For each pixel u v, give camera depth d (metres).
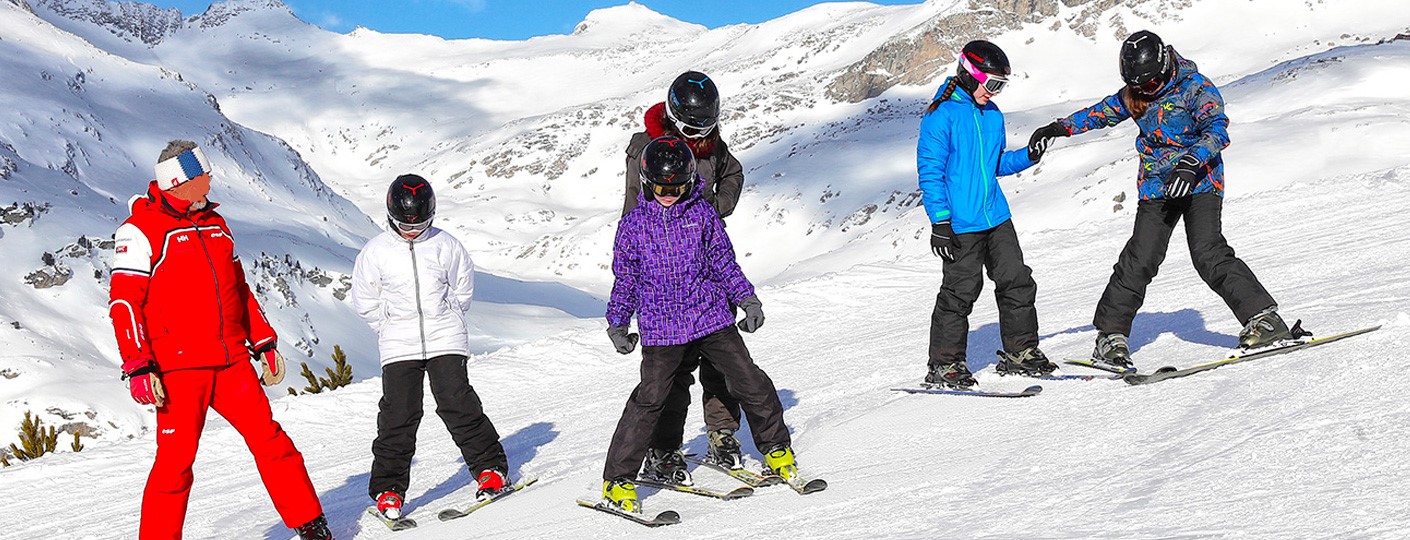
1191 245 5.32
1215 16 186.75
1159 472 3.56
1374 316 5.74
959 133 5.55
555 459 6.21
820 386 7.23
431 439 7.72
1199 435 3.92
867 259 61.72
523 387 10.32
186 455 4.42
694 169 4.31
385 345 5.19
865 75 180.25
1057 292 10.88
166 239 4.32
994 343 7.73
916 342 8.76
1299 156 45.53
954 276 5.69
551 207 160.00
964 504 3.67
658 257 4.34
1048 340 7.45
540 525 4.50
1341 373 4.31
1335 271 8.50
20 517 6.86
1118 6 191.50
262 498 6.36
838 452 4.86
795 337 10.92
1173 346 6.09
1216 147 5.02
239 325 4.57
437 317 5.21
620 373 10.21
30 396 22.20
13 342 24.94
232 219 47.06
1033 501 3.53
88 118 54.16
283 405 10.13
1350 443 3.40
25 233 32.25
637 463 4.43
